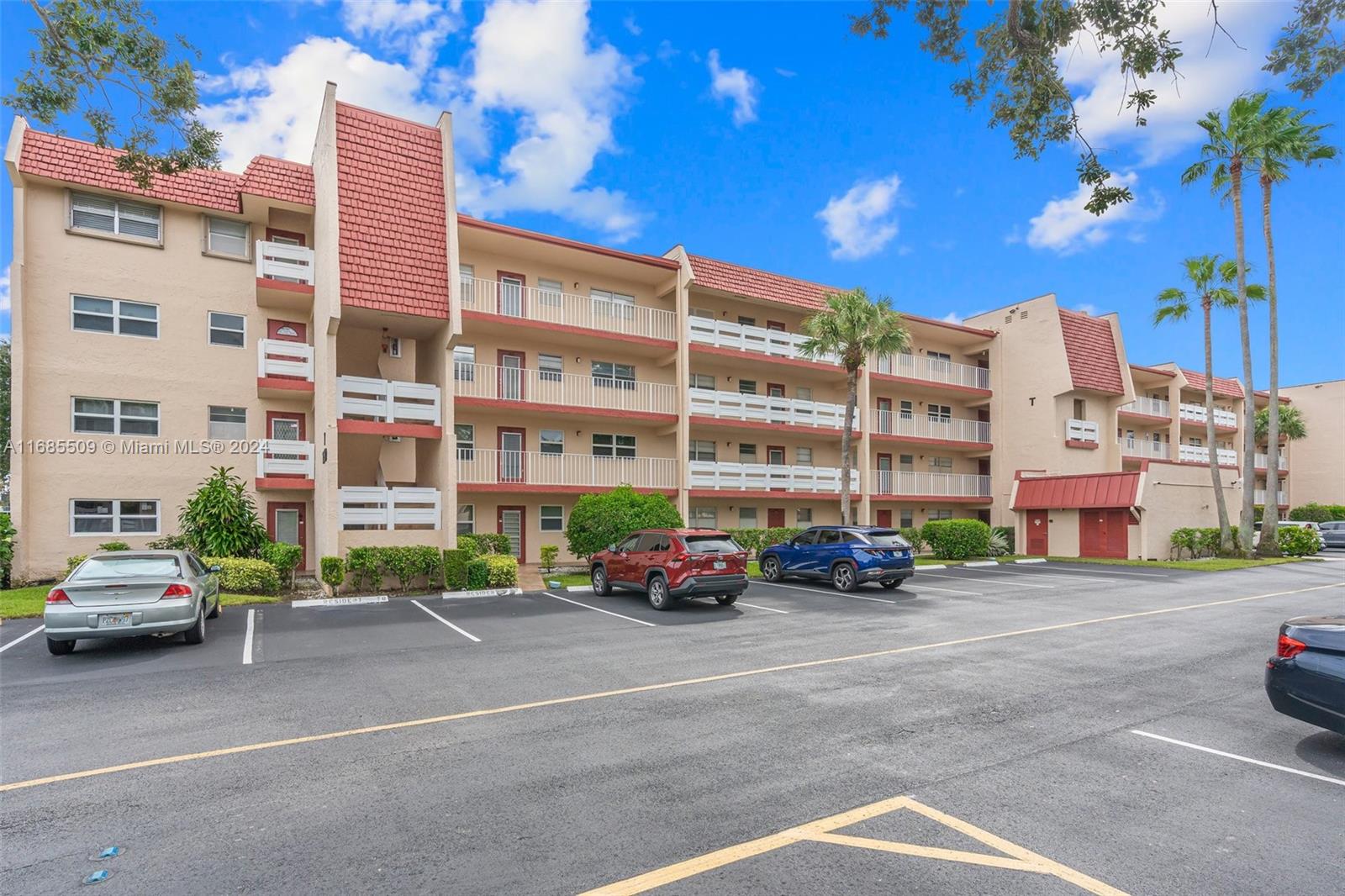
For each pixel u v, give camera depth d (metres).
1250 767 5.62
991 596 16.56
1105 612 14.02
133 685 8.06
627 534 18.20
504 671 8.83
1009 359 33.47
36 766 5.54
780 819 4.61
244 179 18.34
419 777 5.32
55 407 17.02
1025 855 4.16
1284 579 20.64
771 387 28.69
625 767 5.54
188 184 18.62
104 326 17.69
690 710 7.10
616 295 25.31
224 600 14.55
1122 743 6.16
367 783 5.18
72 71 9.66
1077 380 31.42
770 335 26.67
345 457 19.08
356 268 16.98
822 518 29.83
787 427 26.83
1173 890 3.78
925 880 3.86
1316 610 14.25
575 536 18.98
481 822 4.54
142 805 4.80
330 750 5.91
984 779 5.31
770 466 26.16
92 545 17.25
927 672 8.83
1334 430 46.06
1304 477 47.41
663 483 24.42
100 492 17.41
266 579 15.70
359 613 13.62
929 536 27.67
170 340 18.44
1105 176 8.48
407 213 18.09
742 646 10.51
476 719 6.80
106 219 17.84
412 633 11.48
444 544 17.77
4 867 3.97
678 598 15.55
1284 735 6.38
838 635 11.37
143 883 3.80
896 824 4.55
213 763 5.59
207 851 4.16
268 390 18.61
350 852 4.14
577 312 23.36
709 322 25.25
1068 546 29.80
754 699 7.52
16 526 16.19
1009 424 33.28
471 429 22.38
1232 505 32.16
